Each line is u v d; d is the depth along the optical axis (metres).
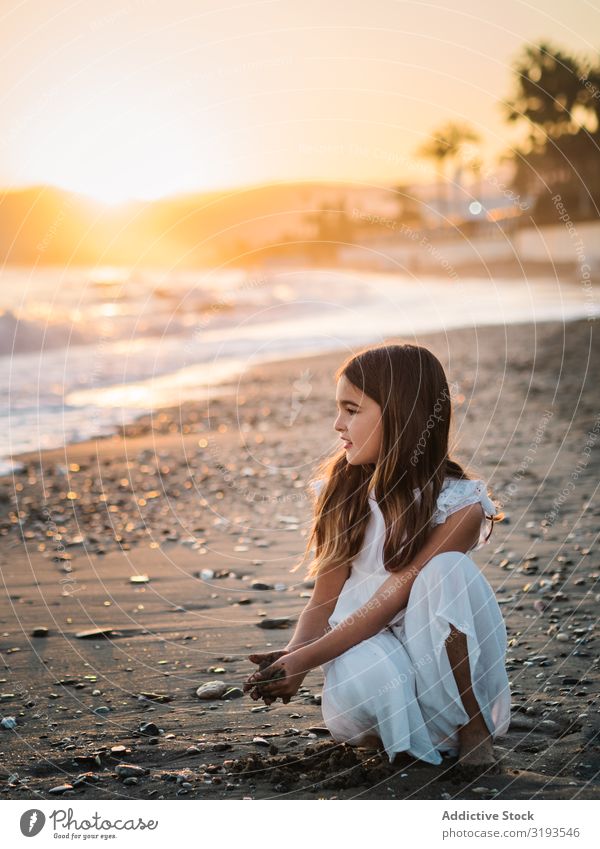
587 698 2.95
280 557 5.07
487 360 12.78
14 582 4.62
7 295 24.53
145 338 17.69
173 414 10.09
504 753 2.56
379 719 2.47
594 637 3.52
